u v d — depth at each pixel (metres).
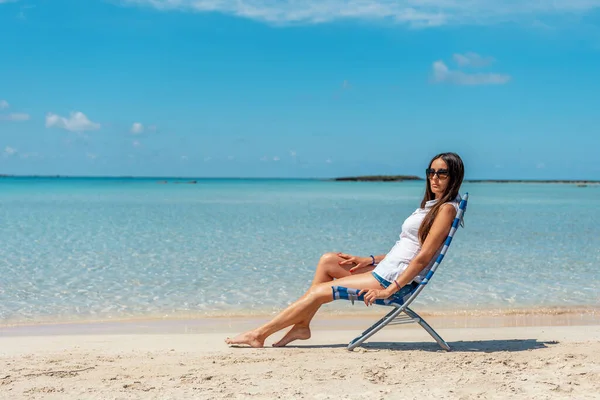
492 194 65.75
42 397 3.63
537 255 13.05
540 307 7.84
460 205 4.84
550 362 4.51
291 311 5.21
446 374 4.18
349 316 7.21
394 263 4.98
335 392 3.76
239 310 7.68
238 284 9.52
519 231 18.73
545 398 3.65
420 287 4.88
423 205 5.11
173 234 17.36
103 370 4.30
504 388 3.84
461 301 8.23
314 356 4.80
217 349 5.19
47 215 25.27
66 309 7.66
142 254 13.05
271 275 10.39
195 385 3.89
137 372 4.25
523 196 58.44
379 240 15.95
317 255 12.95
